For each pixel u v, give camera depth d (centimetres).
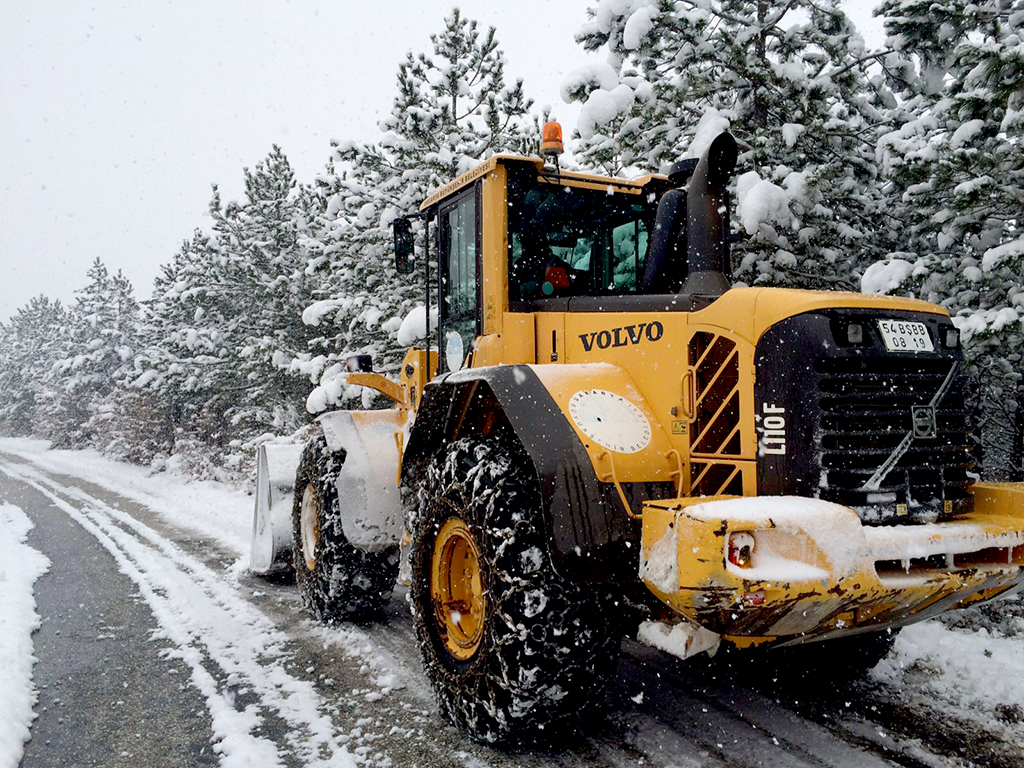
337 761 313
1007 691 353
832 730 327
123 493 1470
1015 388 625
